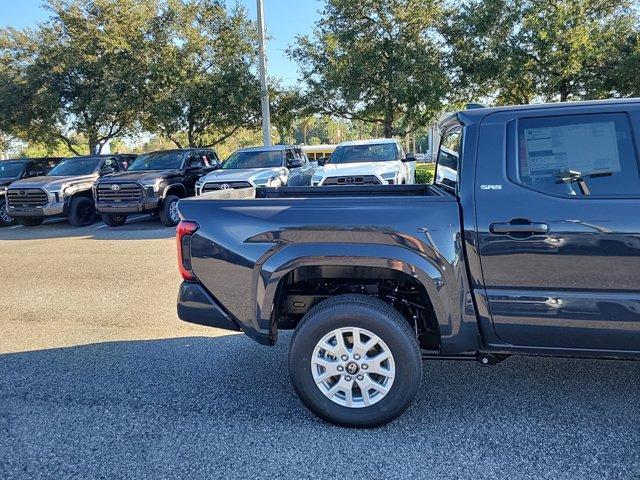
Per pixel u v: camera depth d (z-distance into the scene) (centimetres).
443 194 360
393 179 1058
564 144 291
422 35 1814
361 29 1777
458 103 1950
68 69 2036
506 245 285
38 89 2056
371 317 297
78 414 338
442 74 1805
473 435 298
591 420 310
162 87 2017
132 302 609
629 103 288
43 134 2302
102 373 404
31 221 1360
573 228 277
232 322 323
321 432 308
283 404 346
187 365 416
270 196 477
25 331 514
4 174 1515
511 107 305
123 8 1953
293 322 358
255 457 283
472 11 1748
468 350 305
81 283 705
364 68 1789
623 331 278
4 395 368
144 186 1152
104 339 485
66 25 2016
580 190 283
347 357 304
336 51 1861
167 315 557
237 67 2061
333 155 1227
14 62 2197
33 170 1567
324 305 308
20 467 279
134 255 891
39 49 2123
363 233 296
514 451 281
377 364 301
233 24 2092
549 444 286
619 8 1758
